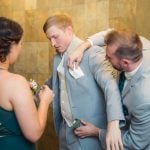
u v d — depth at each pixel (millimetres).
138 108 1370
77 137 1757
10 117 1348
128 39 1397
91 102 1709
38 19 3309
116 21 2436
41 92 1543
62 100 1792
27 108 1327
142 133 1407
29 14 3396
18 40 1382
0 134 1364
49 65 3260
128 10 2309
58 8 3055
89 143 1727
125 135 1485
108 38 1457
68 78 1737
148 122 1376
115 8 2439
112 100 1508
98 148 1722
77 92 1727
